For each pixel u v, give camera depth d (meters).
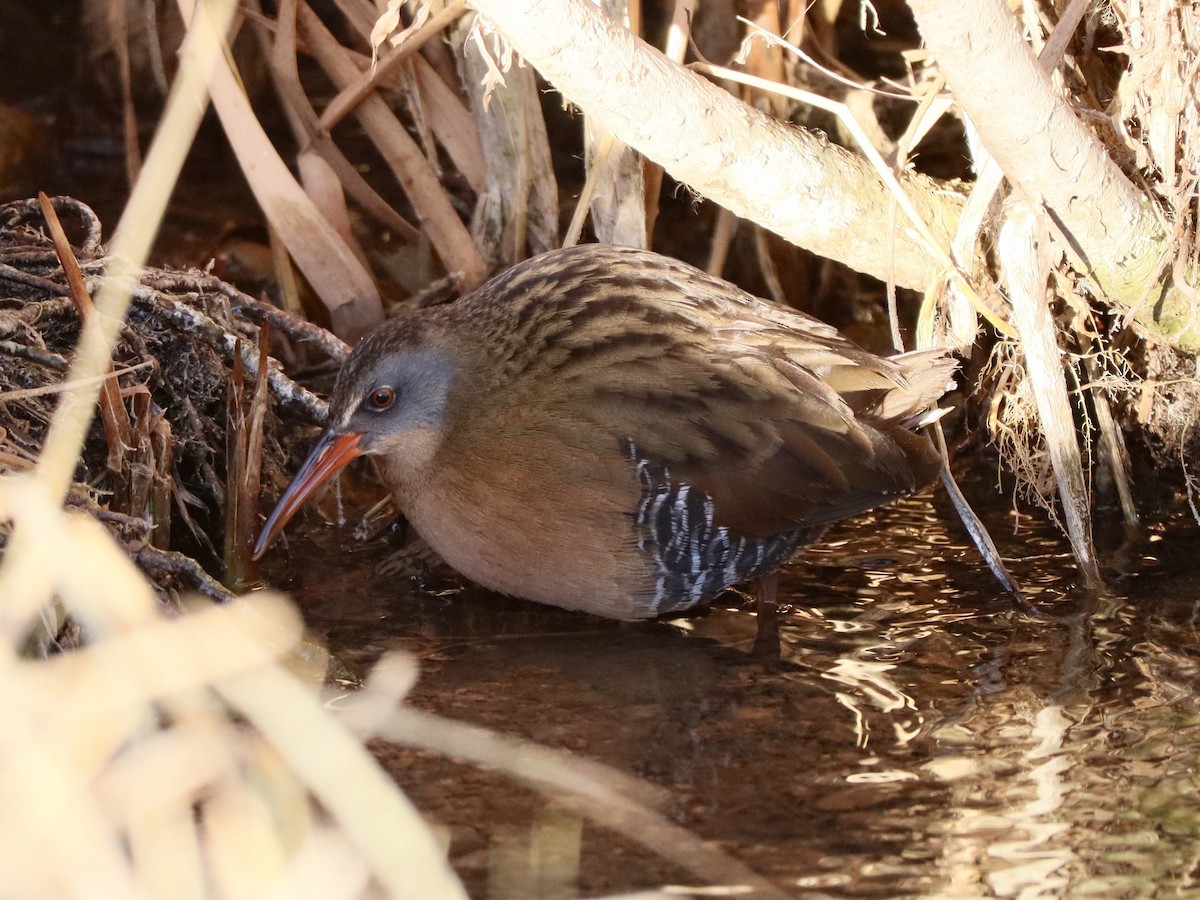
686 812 6.13
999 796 6.24
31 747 4.50
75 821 4.50
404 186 10.74
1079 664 7.58
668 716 7.07
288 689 5.24
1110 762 6.52
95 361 7.42
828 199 8.68
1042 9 8.70
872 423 8.53
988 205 8.49
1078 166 7.81
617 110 8.04
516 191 10.51
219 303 9.41
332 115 10.71
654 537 8.18
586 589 8.34
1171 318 8.74
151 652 5.11
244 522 8.70
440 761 6.57
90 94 13.75
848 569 8.98
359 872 5.05
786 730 6.92
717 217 11.16
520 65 10.21
